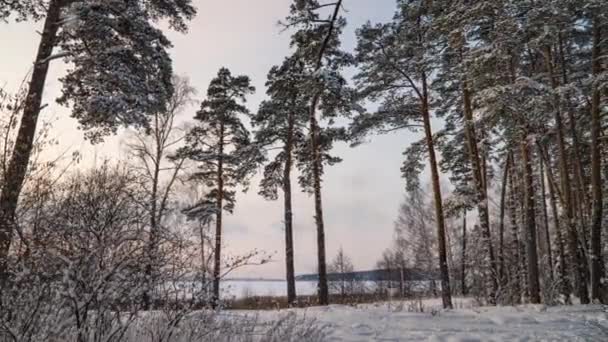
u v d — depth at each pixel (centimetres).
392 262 4650
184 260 459
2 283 370
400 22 1623
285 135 2088
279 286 3359
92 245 399
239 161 2098
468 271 2633
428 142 1579
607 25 1362
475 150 1563
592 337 673
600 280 1312
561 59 1519
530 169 1510
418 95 1606
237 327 570
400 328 798
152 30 1146
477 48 1337
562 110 1463
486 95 1239
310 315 993
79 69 1127
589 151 1922
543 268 2205
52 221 418
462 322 882
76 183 455
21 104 528
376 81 1608
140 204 454
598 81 1288
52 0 1045
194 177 2269
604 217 1844
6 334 364
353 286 3319
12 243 422
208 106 2445
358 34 1600
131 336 457
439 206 1511
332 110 1689
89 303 382
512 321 884
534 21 1234
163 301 462
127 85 1052
